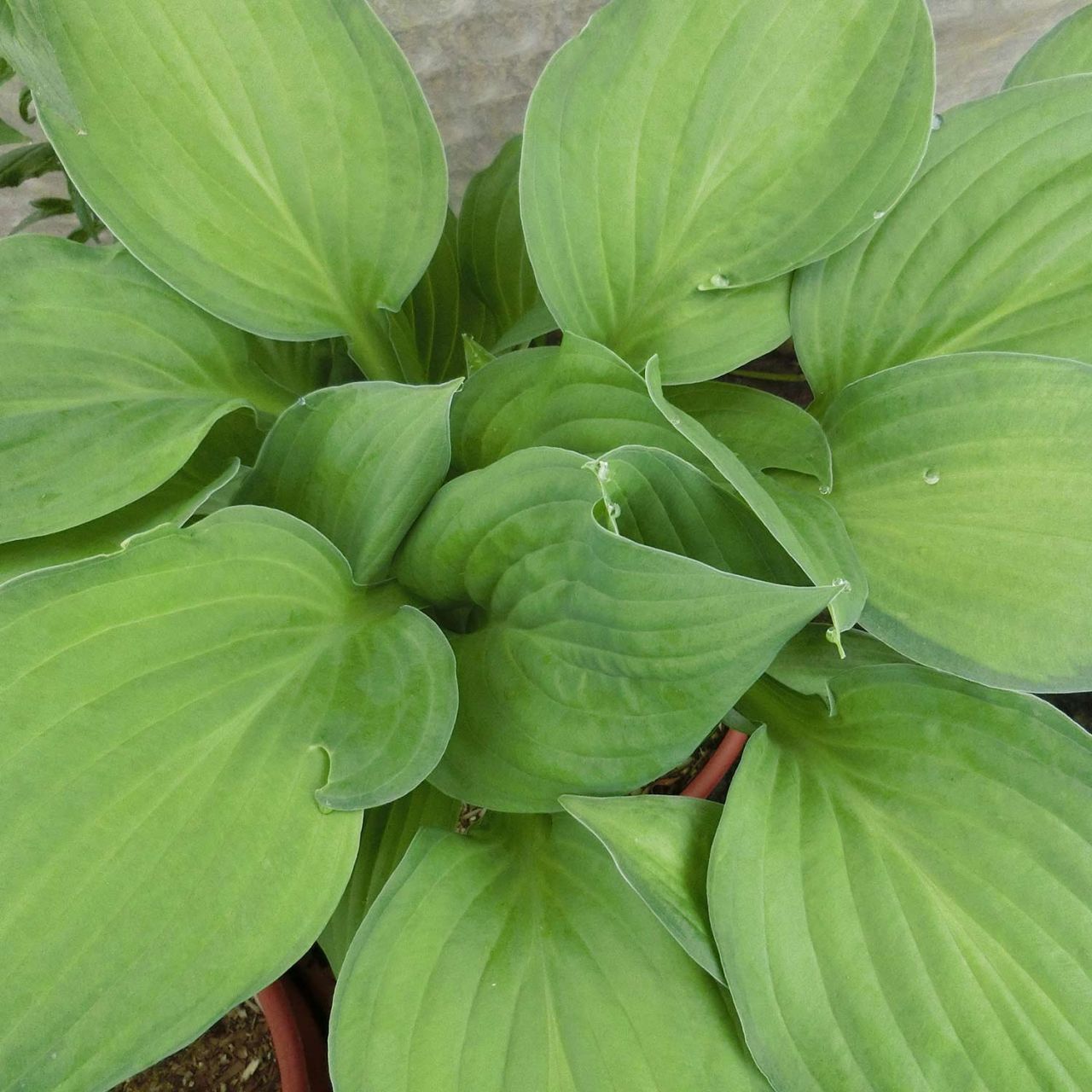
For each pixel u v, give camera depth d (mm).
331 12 534
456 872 527
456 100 742
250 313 560
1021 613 531
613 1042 501
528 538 508
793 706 571
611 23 542
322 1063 614
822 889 516
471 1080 495
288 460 545
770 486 554
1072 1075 495
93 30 518
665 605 474
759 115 560
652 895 492
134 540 486
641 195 571
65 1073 457
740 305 589
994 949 507
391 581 571
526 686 517
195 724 492
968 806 523
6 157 652
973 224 566
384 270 587
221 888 479
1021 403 535
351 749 498
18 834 467
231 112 544
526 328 633
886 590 548
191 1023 467
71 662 480
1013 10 750
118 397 546
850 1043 498
